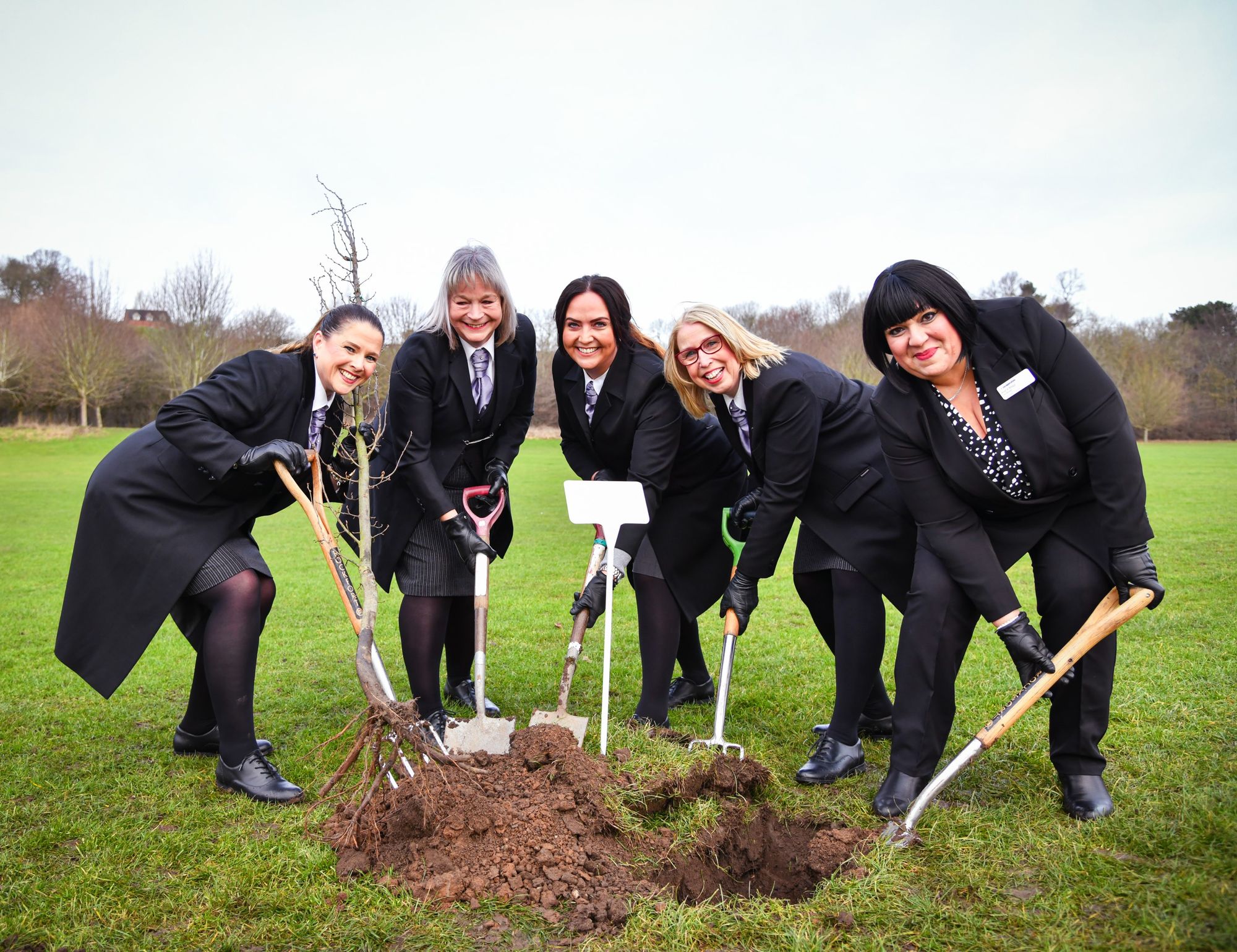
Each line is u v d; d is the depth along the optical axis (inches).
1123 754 132.0
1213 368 1985.7
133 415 1919.3
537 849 102.8
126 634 127.3
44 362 1758.1
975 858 101.8
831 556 139.6
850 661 134.7
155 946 89.4
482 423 155.0
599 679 193.3
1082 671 113.3
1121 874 95.5
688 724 160.7
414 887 97.7
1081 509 117.2
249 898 97.6
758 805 121.8
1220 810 107.5
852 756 133.7
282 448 126.4
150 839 112.7
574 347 142.8
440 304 145.9
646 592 151.3
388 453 156.5
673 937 88.6
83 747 152.9
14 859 108.9
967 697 170.2
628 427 147.1
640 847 107.1
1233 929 83.5
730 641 136.7
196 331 1616.6
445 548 153.0
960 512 117.7
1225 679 170.2
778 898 103.5
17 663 216.1
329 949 88.5
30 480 918.4
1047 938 85.3
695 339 131.2
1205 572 302.0
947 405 116.1
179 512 130.0
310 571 370.9
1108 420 109.5
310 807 120.0
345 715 170.9
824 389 136.3
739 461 163.9
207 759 146.9
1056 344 111.7
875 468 136.1
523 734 122.9
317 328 134.1
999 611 113.7
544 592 308.3
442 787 107.7
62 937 91.1
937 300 110.1
